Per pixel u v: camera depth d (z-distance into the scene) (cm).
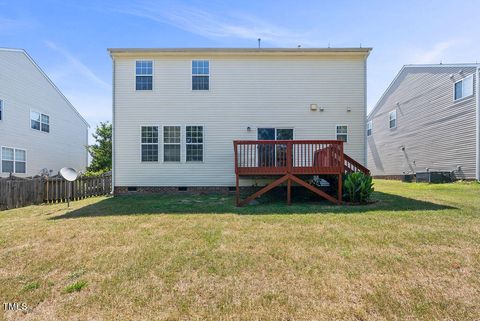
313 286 284
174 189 1062
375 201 804
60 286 291
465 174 1265
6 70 1348
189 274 314
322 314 238
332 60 1071
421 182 1446
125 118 1062
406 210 655
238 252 378
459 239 421
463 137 1276
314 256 361
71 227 523
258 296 267
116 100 1062
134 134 1062
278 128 1069
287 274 311
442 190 1059
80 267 336
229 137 1066
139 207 755
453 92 1338
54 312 246
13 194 808
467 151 1253
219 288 282
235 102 1070
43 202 890
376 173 2123
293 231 479
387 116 1948
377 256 358
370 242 413
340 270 319
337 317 234
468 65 1249
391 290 275
